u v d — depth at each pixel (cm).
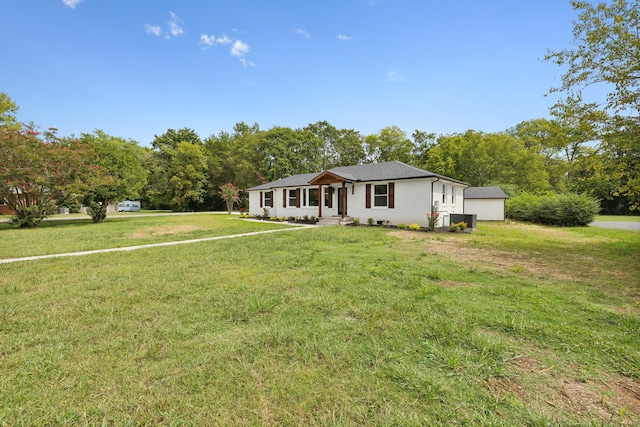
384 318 338
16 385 214
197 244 939
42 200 1666
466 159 3322
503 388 211
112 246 913
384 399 199
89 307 381
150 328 316
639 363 241
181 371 234
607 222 2197
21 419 181
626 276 543
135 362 247
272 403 197
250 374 229
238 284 483
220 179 4103
